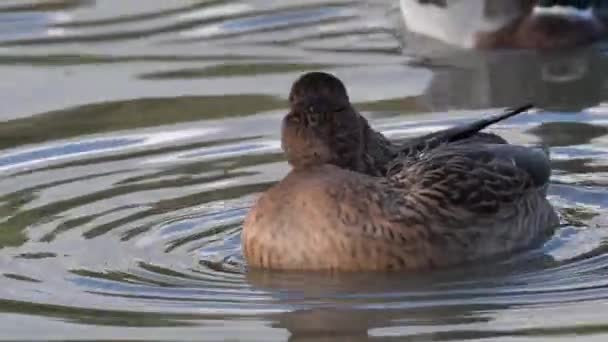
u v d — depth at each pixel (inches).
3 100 721.0
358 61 781.3
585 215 574.9
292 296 498.0
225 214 574.2
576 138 650.2
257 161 626.8
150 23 844.6
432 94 720.3
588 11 830.5
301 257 516.1
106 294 501.0
